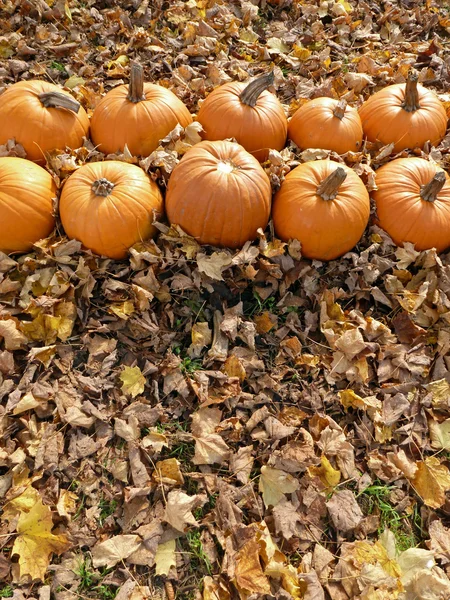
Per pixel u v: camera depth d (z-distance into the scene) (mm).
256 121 1235
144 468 931
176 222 1127
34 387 981
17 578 815
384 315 1178
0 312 1040
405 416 1052
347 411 1057
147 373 1042
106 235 1071
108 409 999
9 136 1170
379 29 1987
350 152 1269
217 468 962
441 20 1993
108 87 1600
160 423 1000
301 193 1130
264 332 1133
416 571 871
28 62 1610
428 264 1203
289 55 1797
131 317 1095
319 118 1279
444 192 1224
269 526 905
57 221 1140
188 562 866
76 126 1224
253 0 1928
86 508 895
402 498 969
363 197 1147
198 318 1130
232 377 1053
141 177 1128
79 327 1083
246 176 1099
